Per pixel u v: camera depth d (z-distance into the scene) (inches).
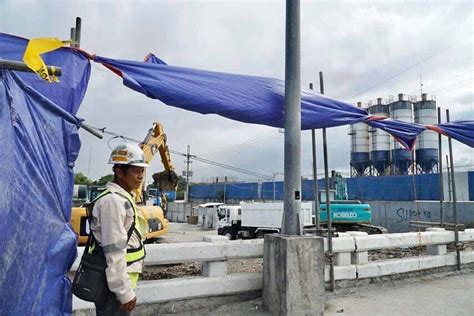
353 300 217.8
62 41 121.5
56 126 126.3
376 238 255.9
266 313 186.7
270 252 191.5
